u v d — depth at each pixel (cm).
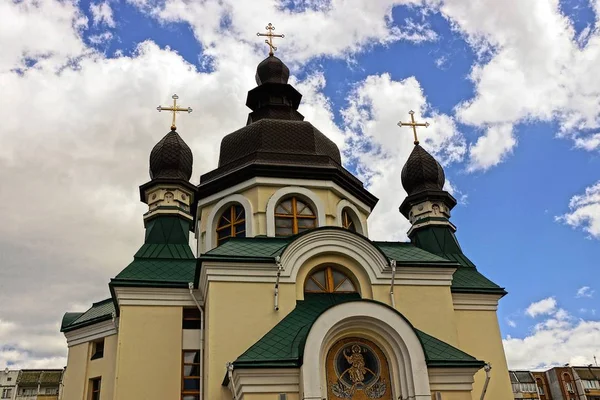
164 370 2184
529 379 7694
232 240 2286
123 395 2117
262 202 2591
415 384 1709
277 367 1700
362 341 1806
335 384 1736
